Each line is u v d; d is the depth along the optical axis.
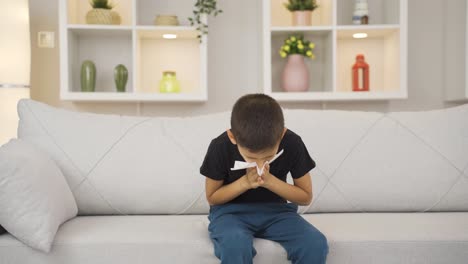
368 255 1.41
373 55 3.48
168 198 1.76
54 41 3.39
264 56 3.13
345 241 1.40
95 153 1.78
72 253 1.38
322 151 1.83
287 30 3.18
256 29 3.48
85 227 1.51
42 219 1.37
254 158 1.33
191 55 3.46
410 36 3.53
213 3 3.14
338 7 3.45
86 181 1.74
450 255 1.42
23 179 1.38
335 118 1.91
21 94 2.91
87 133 1.80
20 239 1.37
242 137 1.28
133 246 1.38
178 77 3.46
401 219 1.64
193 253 1.38
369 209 1.82
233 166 1.43
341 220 1.63
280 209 1.46
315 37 3.45
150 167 1.78
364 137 1.87
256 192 1.47
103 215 1.78
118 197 1.75
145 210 1.77
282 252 1.35
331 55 3.19
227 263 1.24
